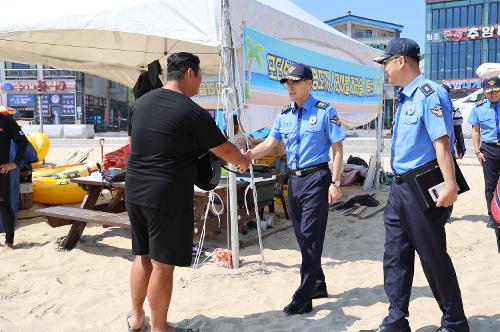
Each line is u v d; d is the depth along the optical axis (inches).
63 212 226.1
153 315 126.6
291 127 150.6
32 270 196.9
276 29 227.3
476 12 1941.4
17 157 224.7
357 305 157.1
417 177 116.2
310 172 147.4
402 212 121.1
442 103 112.6
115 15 197.3
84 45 299.0
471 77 1974.7
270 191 266.2
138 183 119.2
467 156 704.4
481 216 297.9
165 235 119.2
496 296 160.7
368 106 374.9
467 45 1966.0
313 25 267.9
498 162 248.5
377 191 402.0
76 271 196.2
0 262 206.8
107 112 1985.7
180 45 305.9
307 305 150.6
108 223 203.9
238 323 145.1
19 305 162.4
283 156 321.4
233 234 197.6
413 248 126.5
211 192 207.2
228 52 190.1
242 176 251.1
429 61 2037.4
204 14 188.7
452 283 118.4
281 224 278.4
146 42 303.7
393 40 119.4
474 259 206.7
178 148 116.8
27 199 312.2
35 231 260.7
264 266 197.3
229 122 190.7
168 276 123.2
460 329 119.4
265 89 216.7
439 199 112.7
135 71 360.2
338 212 314.3
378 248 234.5
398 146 120.3
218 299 165.5
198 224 227.5
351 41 331.3
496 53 1930.4
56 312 155.3
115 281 185.5
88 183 241.4
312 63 269.3
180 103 117.1
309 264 147.9
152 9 193.3
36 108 1755.7
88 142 1042.1
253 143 343.3
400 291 126.4
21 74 1747.0
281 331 137.9
